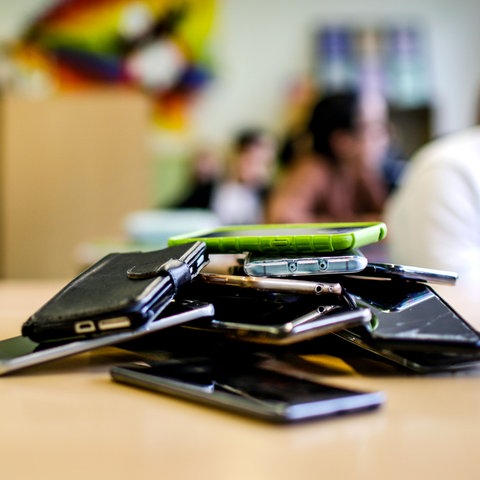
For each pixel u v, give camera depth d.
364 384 0.45
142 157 2.82
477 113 1.82
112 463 0.32
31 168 2.80
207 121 3.60
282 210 3.36
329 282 0.53
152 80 3.57
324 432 0.36
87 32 3.54
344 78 3.59
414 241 1.26
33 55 3.51
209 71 3.59
